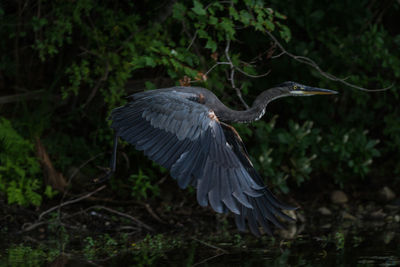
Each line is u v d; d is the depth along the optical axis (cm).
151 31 1200
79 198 1132
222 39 1093
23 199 1102
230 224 1134
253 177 775
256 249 912
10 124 1173
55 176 1180
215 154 701
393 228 1095
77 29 1327
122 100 1186
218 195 687
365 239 988
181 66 1025
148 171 1267
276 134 1334
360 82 1331
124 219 1125
